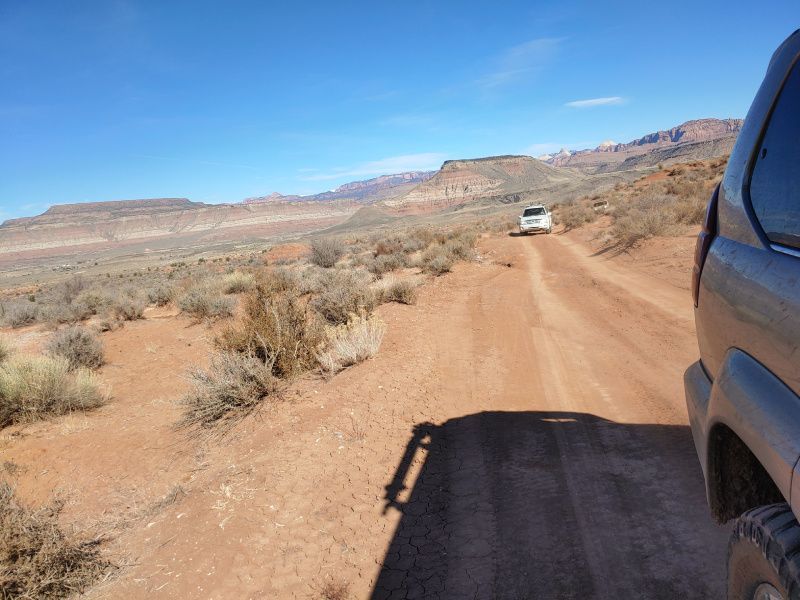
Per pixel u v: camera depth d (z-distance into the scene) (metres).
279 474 4.90
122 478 5.80
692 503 3.64
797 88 2.06
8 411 8.31
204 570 3.75
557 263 18.31
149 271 78.12
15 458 6.85
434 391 6.50
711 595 2.80
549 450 4.73
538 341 8.49
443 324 10.02
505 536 3.63
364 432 5.55
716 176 33.00
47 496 5.62
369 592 3.31
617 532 3.47
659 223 17.48
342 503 4.34
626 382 6.22
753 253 2.09
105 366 12.13
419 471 4.68
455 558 3.50
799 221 1.80
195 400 7.29
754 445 1.74
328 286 15.07
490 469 4.55
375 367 7.47
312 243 30.95
